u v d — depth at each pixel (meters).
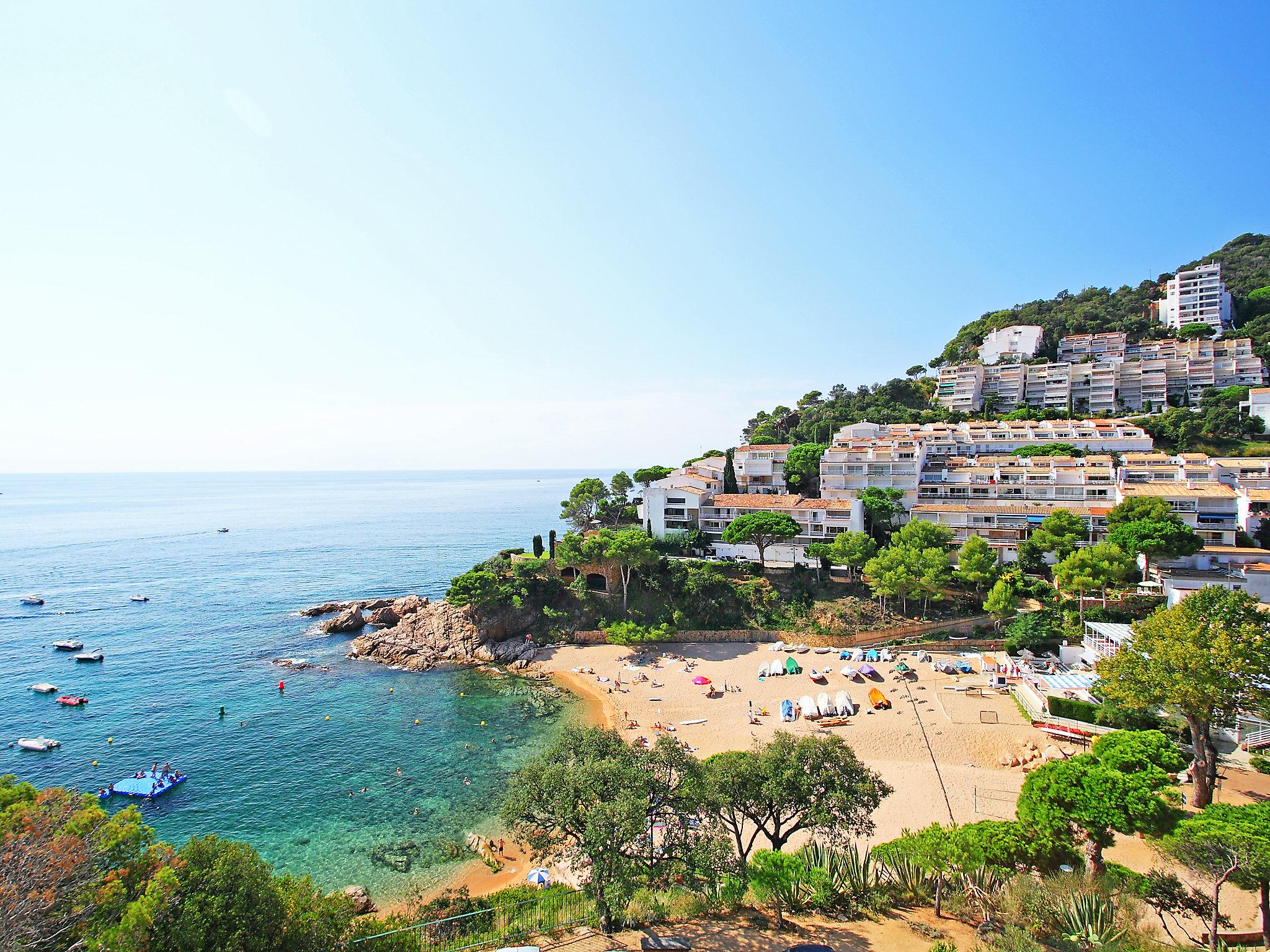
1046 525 81.94
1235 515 82.56
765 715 57.94
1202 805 35.16
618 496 117.56
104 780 50.16
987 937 23.52
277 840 42.41
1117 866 27.70
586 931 25.33
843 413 162.50
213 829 43.62
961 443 130.12
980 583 76.81
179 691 68.69
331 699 66.38
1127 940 22.38
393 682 71.00
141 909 16.62
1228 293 183.00
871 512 93.69
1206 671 33.12
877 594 78.19
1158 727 44.50
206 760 53.22
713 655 73.38
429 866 39.50
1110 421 132.75
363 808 46.06
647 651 76.00
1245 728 42.19
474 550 168.50
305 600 112.00
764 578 84.94
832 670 66.62
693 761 27.41
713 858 24.64
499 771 51.03
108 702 65.69
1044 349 184.25
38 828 17.95
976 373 167.88
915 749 49.47
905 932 24.89
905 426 140.75
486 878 38.38
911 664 66.69
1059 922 23.69
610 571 84.50
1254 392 128.88
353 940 22.08
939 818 39.31
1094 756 30.31
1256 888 23.03
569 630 81.31
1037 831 27.03
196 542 187.50
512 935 25.20
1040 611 68.75
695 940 24.17
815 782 26.98
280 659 78.75
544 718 60.91
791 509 95.38
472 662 76.62
